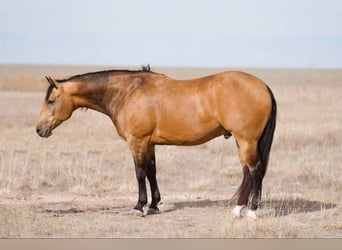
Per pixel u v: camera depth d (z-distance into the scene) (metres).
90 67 159.12
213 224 13.10
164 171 20.31
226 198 16.41
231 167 20.52
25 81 63.94
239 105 12.80
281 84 94.44
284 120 32.66
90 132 26.84
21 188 17.31
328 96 55.41
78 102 14.30
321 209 14.24
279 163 21.03
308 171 19.53
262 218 13.30
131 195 16.78
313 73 156.12
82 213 14.16
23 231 12.20
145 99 13.55
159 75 14.02
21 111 34.06
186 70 151.62
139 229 12.61
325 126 28.22
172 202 15.78
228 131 13.23
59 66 167.50
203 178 18.88
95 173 19.12
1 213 13.59
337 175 19.05
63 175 18.59
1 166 19.45
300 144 25.03
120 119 13.93
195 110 13.27
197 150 24.23
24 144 23.77
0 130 26.45
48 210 14.44
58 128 27.72
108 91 14.05
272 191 17.33
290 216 13.70
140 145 13.75
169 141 13.73
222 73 13.38
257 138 13.02
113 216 13.85
